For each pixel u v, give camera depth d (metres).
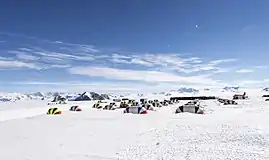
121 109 67.31
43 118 40.69
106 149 15.46
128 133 22.17
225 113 42.38
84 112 55.94
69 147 16.27
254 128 21.34
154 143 17.03
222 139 17.27
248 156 12.40
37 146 16.75
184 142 16.88
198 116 37.75
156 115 43.03
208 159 12.20
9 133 23.19
